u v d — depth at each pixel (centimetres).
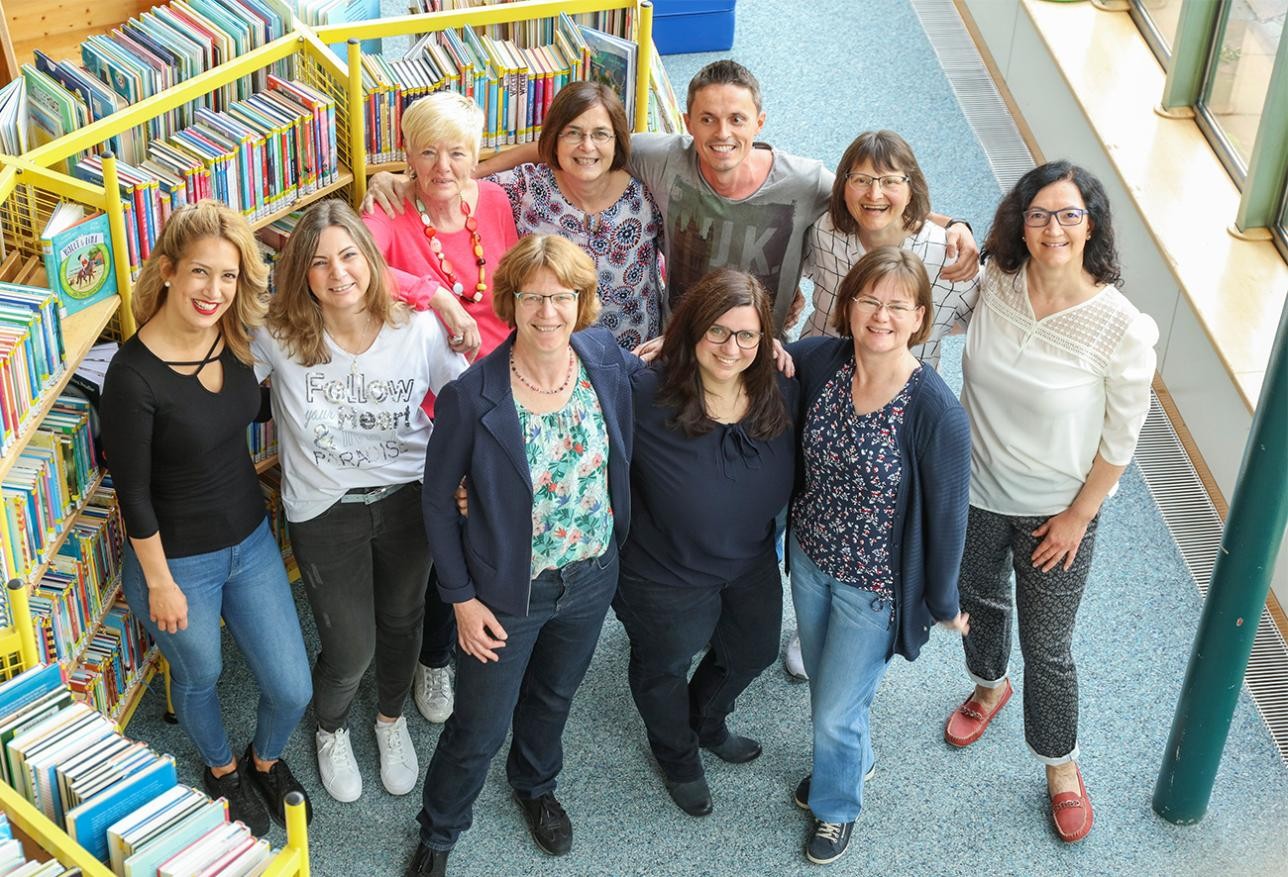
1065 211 373
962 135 734
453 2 505
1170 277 599
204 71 447
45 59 432
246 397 370
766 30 798
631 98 496
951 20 811
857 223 413
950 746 472
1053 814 450
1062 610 425
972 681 492
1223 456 560
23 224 407
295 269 360
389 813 442
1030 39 727
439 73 476
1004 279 401
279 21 465
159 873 298
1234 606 406
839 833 436
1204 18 642
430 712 468
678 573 392
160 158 427
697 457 374
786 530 421
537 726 416
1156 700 490
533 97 490
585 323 359
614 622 507
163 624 380
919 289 352
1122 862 443
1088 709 485
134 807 313
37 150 400
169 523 373
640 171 438
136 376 351
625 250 445
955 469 366
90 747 320
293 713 413
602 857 436
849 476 374
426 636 460
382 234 418
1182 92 664
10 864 295
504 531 363
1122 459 396
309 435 381
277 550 401
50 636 390
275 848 431
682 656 411
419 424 394
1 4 524
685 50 775
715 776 459
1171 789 445
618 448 367
